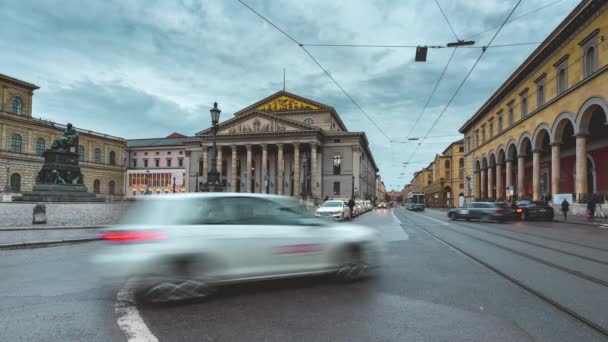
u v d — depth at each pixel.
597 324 4.04
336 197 69.00
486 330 3.90
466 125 60.03
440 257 8.65
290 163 71.44
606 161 30.66
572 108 27.45
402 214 40.09
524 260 8.18
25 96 63.81
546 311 4.54
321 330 3.93
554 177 30.28
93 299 5.14
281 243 5.65
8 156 59.84
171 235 4.94
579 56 26.56
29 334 3.83
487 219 24.08
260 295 5.33
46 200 28.83
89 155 76.44
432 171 110.75
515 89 39.12
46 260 8.39
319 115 72.44
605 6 23.53
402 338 3.69
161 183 90.50
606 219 23.73
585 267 7.29
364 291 5.55
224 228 5.32
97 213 20.98
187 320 4.26
